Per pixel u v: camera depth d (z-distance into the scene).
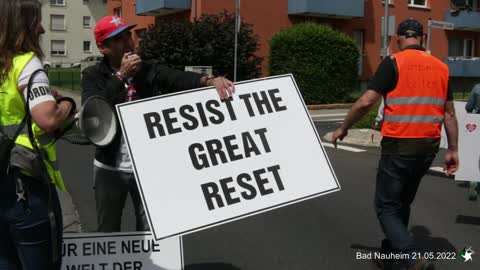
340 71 23.03
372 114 14.75
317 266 4.67
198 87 3.54
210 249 5.09
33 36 2.59
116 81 3.37
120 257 3.62
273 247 5.16
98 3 64.06
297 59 22.14
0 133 2.55
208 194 3.17
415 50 4.24
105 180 3.56
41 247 2.62
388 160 4.18
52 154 2.72
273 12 24.73
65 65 62.72
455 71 30.33
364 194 7.39
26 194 2.54
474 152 5.98
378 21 27.95
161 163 3.16
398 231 4.12
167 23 21.20
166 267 3.66
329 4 25.05
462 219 6.25
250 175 3.25
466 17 30.34
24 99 2.53
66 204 4.97
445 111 4.40
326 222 6.03
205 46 20.33
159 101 3.23
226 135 3.28
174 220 3.11
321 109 22.16
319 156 3.37
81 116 2.87
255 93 3.39
